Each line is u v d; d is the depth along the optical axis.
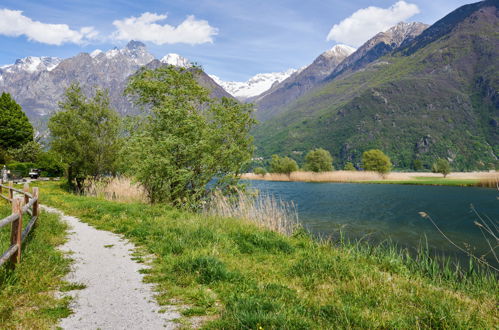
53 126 26.72
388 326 4.46
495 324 4.93
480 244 16.52
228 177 16.44
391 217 24.67
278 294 5.46
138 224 10.98
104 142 27.36
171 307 4.90
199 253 7.65
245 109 17.83
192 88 18.88
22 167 39.72
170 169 15.09
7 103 53.97
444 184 59.56
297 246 10.36
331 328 4.24
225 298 5.18
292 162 77.69
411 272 8.77
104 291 5.41
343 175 73.31
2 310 4.30
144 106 19.53
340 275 6.85
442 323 4.54
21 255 6.41
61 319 4.32
